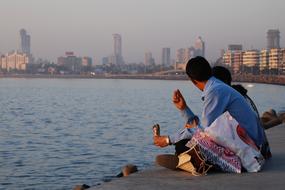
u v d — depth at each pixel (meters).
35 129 51.50
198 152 6.07
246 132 6.37
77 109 84.81
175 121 60.53
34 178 23.97
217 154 6.12
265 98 114.31
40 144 38.31
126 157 30.19
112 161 28.78
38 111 80.31
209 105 6.18
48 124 57.44
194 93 161.25
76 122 59.78
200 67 6.26
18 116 70.12
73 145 37.25
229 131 6.16
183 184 5.62
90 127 53.06
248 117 6.34
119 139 40.75
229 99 6.21
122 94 150.12
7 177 24.28
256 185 5.57
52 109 84.88
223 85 6.28
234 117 6.29
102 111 79.44
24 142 39.78
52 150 34.53
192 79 6.37
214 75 6.97
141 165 27.02
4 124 57.75
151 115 70.50
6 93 157.00
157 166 6.75
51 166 27.42
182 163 6.15
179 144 6.30
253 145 6.35
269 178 5.91
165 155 6.29
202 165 6.07
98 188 5.47
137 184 5.64
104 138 41.84
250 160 6.23
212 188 5.44
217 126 6.13
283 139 9.98
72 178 23.78
